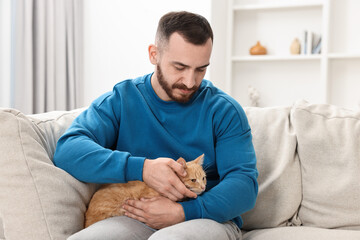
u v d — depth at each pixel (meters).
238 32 3.91
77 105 3.56
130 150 1.30
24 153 1.08
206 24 1.18
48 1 3.17
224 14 3.75
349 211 1.34
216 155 1.30
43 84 3.15
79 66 3.67
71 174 1.16
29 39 3.01
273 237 1.27
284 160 1.45
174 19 1.18
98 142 1.25
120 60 3.70
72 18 3.50
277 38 3.80
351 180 1.34
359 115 1.48
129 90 1.36
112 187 1.25
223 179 1.24
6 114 1.10
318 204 1.39
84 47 3.74
